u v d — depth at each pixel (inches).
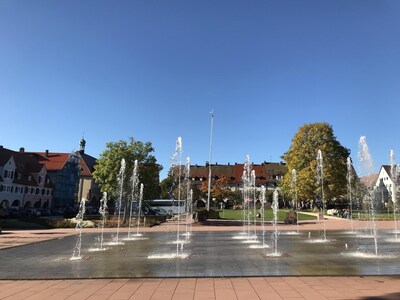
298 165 2345.0
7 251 695.7
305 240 856.3
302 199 2517.2
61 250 703.7
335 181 2187.5
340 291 325.1
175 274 426.0
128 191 1688.0
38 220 1485.0
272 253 610.9
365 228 1277.1
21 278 419.8
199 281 385.1
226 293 328.2
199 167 5083.7
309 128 2345.0
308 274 410.9
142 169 1691.7
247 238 916.6
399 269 435.2
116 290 349.1
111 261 544.7
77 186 3789.4
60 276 427.5
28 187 2898.6
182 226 1467.8
